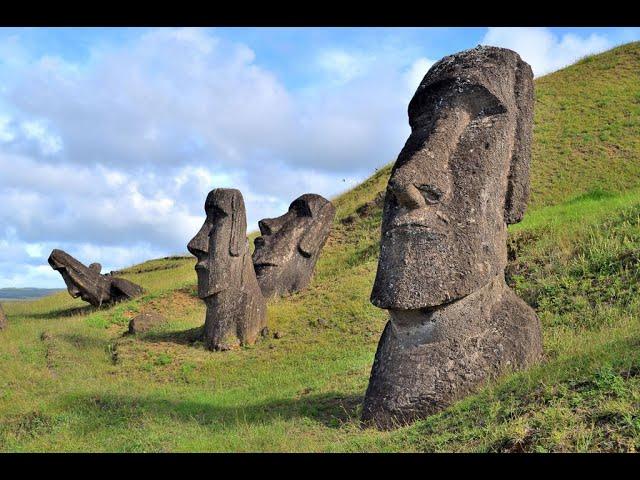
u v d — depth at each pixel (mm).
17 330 17594
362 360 12523
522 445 5793
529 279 13391
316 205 19906
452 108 9047
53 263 21547
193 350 15047
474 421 6656
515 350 8422
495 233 8906
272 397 10648
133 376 13602
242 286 15531
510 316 8711
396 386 8273
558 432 5703
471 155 8797
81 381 12852
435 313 8422
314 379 11648
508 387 7215
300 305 17266
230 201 15750
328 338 14766
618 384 6113
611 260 12562
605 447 5383
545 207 19750
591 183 21266
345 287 17781
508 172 9242
